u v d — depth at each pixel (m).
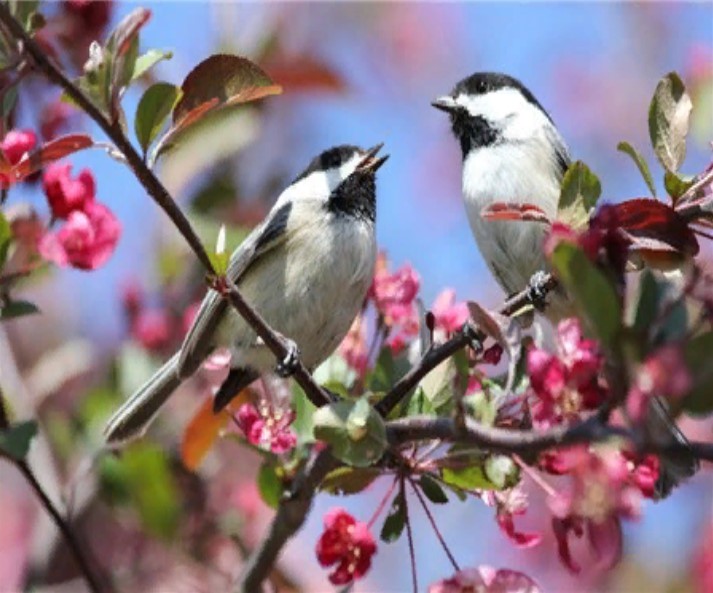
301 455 8.16
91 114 6.17
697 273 5.06
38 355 11.68
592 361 5.50
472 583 6.39
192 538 9.98
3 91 6.08
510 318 6.33
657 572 11.09
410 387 7.00
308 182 9.50
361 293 9.28
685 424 8.73
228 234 10.48
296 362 7.35
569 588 11.12
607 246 5.25
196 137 10.77
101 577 9.55
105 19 9.13
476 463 6.66
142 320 10.52
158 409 8.97
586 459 5.32
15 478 11.67
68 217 7.45
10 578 11.22
